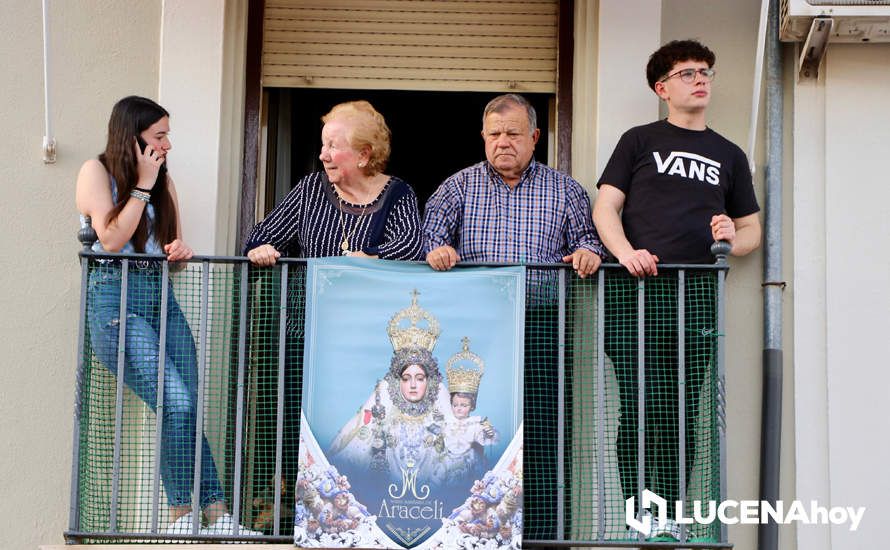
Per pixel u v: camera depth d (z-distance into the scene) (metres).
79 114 14.99
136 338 13.55
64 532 13.20
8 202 14.80
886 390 14.27
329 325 13.31
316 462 13.10
